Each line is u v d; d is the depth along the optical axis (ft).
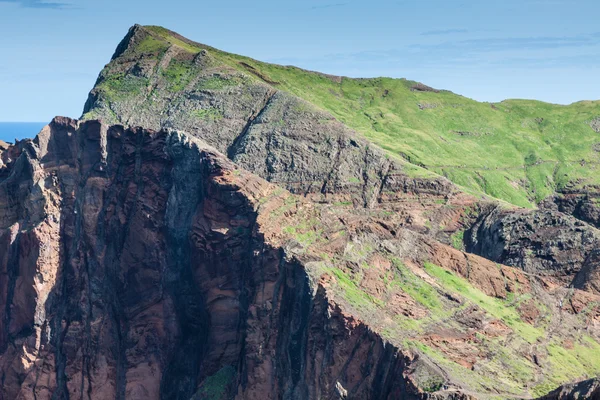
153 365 599.57
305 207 562.66
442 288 536.83
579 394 390.83
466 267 567.18
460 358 483.10
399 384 452.76
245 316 541.75
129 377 598.75
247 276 543.39
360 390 473.67
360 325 484.74
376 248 549.54
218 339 558.97
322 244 536.83
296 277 516.32
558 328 547.49
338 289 507.30
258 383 519.60
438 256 567.18
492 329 515.50
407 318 503.61
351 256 534.78
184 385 583.99
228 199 564.30
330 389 485.15
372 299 510.58
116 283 618.03
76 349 618.85
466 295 538.47
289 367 511.40
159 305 600.80
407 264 550.36
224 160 588.09
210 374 557.74
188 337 590.55
